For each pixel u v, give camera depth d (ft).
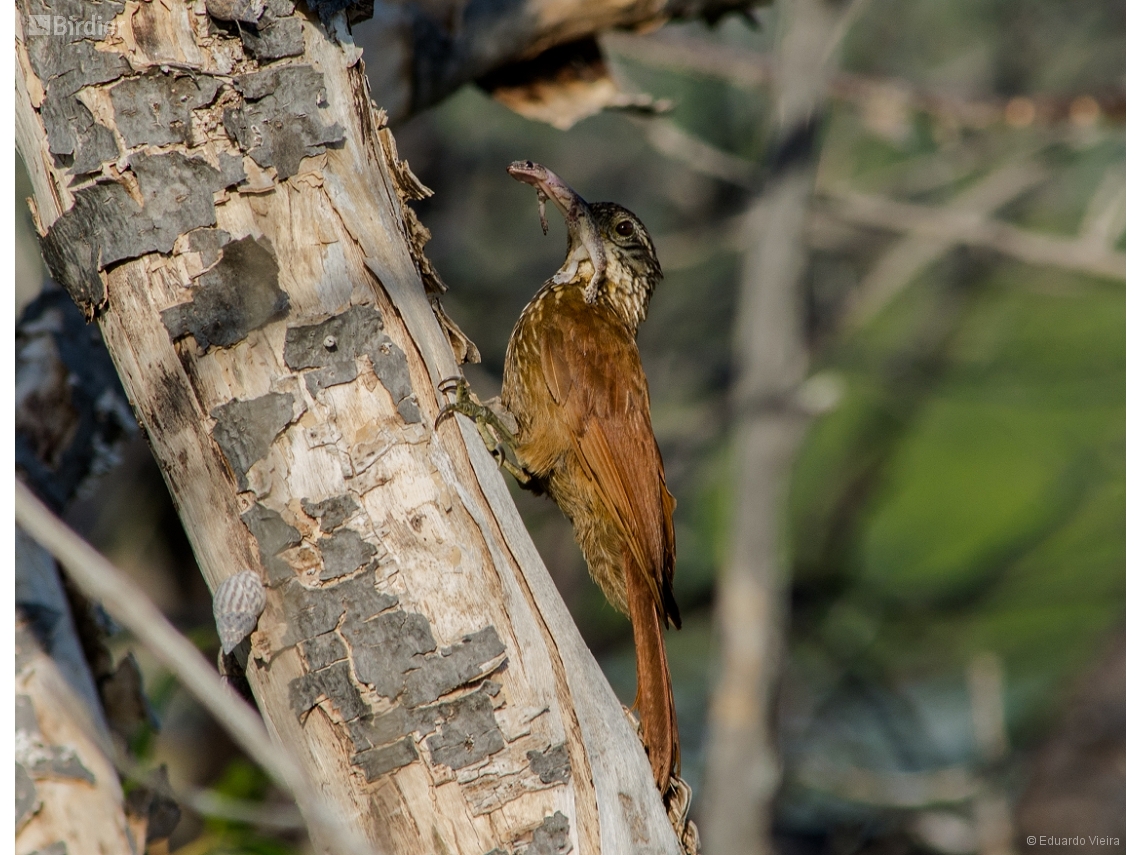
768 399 34.27
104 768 20.59
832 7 35.91
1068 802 38.32
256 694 16.69
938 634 60.75
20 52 16.62
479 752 16.08
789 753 45.01
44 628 21.09
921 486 84.07
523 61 29.76
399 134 50.08
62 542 12.00
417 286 17.25
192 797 21.70
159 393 16.52
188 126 16.35
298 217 16.57
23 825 19.31
